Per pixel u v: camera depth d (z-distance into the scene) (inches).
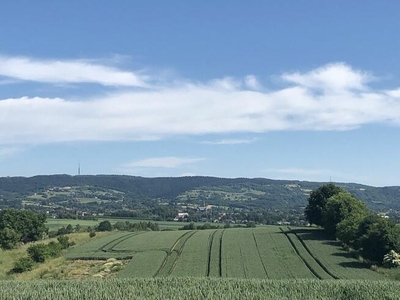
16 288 1531.7
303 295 1457.9
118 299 1355.8
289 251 3240.7
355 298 1432.1
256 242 3644.2
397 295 1443.2
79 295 1411.2
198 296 1396.4
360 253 3058.6
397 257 2667.3
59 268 2844.5
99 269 2773.1
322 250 3260.3
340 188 4525.1
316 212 4471.0
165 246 3494.1
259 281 1635.1
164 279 1662.2
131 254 3208.7
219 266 2763.3
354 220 3442.4
